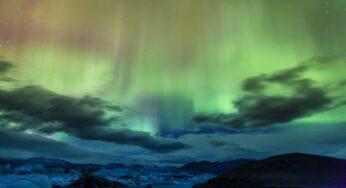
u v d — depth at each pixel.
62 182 118.25
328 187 46.50
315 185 48.16
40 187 55.84
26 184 51.16
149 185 151.62
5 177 55.12
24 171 167.25
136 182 167.38
